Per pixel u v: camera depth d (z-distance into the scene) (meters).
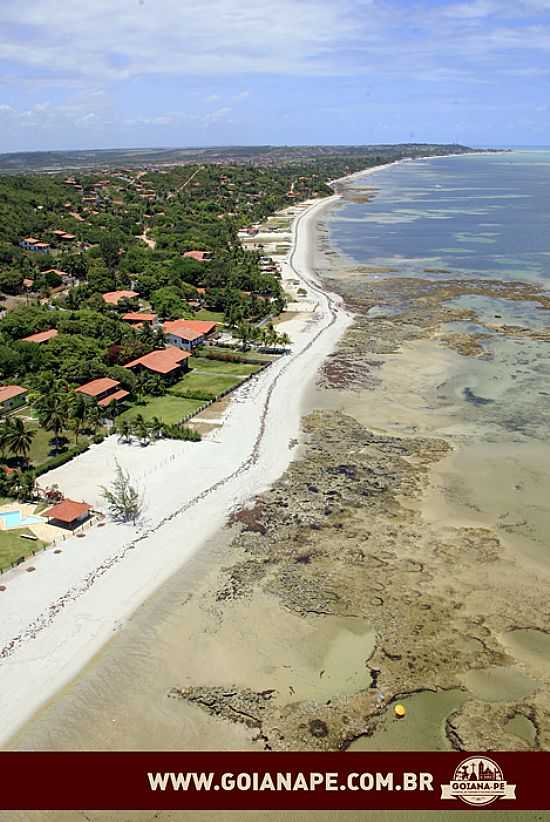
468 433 84.88
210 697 46.69
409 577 58.19
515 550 61.56
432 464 77.25
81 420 84.94
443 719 44.50
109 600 55.59
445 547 62.12
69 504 66.19
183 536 64.25
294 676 48.22
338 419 89.69
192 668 49.16
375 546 62.56
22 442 76.06
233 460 78.69
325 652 50.28
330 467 77.00
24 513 67.94
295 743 43.16
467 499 69.94
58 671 48.62
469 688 46.78
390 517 67.06
